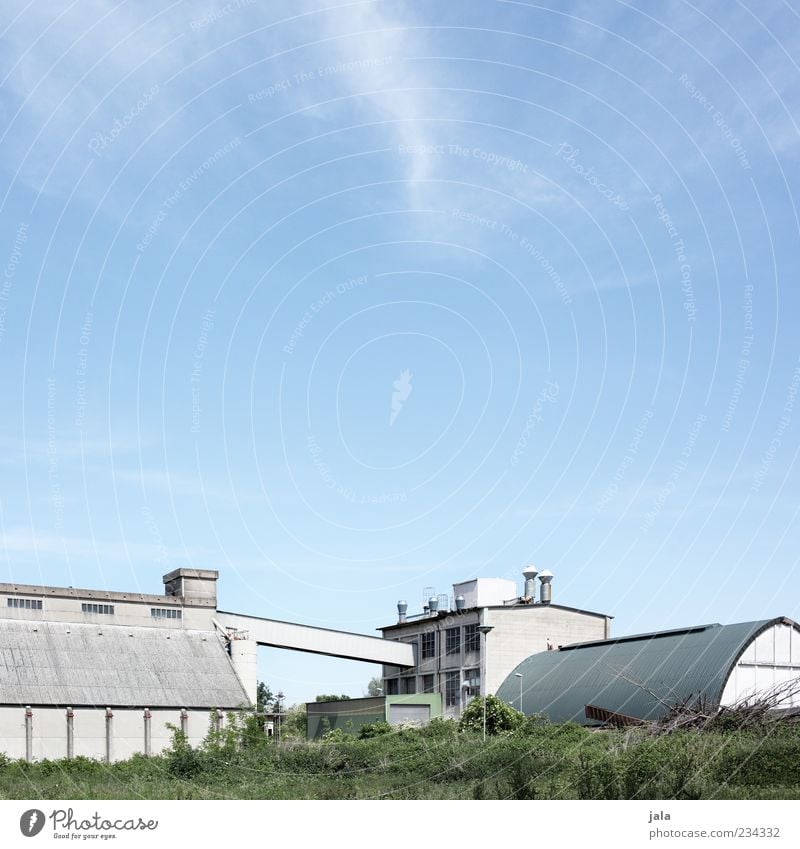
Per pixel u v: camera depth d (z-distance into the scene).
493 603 83.88
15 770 48.91
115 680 66.81
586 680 66.06
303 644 81.88
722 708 38.84
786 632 58.78
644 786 28.05
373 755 44.25
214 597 77.19
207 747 50.91
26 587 70.00
